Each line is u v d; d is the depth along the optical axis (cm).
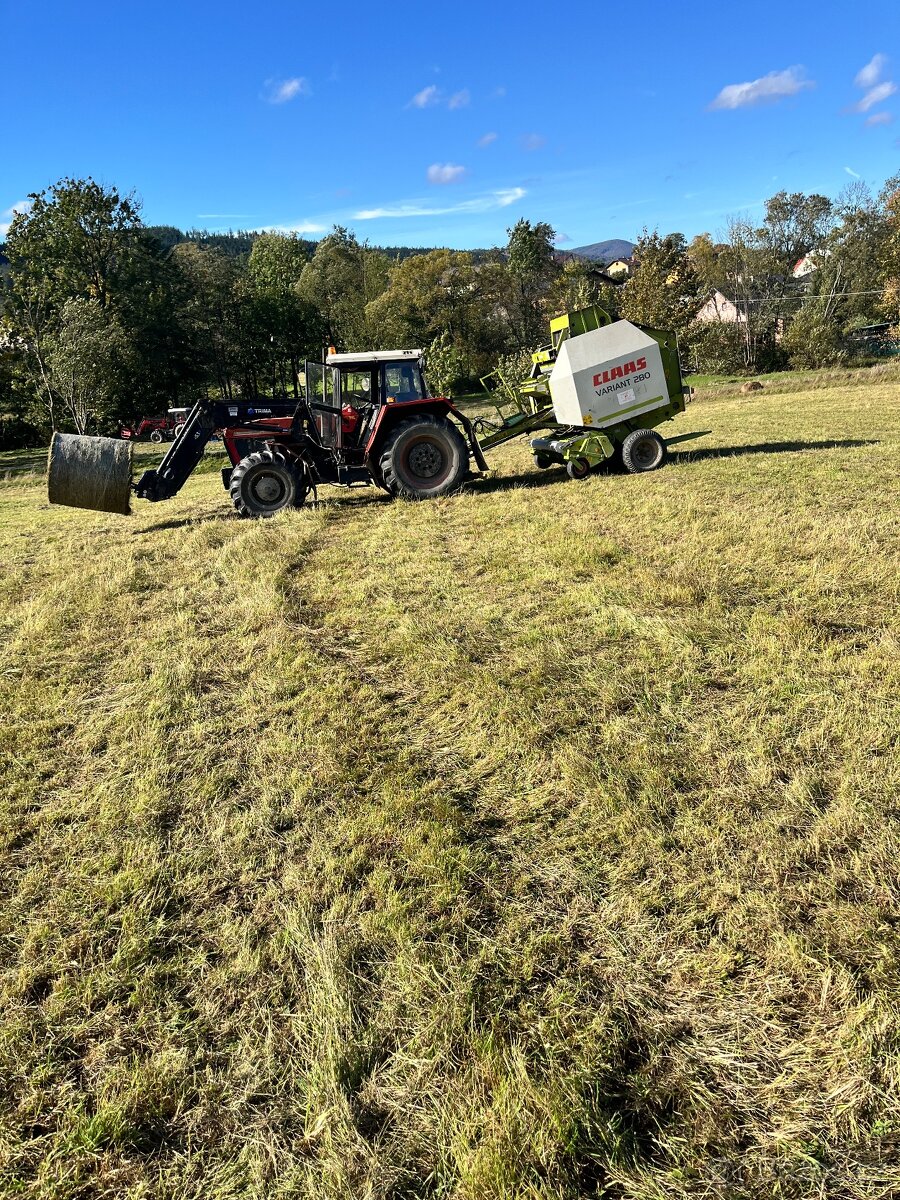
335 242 7044
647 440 923
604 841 248
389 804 274
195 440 862
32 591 619
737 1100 164
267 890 238
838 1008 183
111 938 223
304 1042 185
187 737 342
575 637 416
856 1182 147
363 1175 152
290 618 493
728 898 220
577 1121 158
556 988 194
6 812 290
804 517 630
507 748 307
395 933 213
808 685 337
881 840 234
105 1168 160
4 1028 193
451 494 876
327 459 900
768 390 2619
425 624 454
